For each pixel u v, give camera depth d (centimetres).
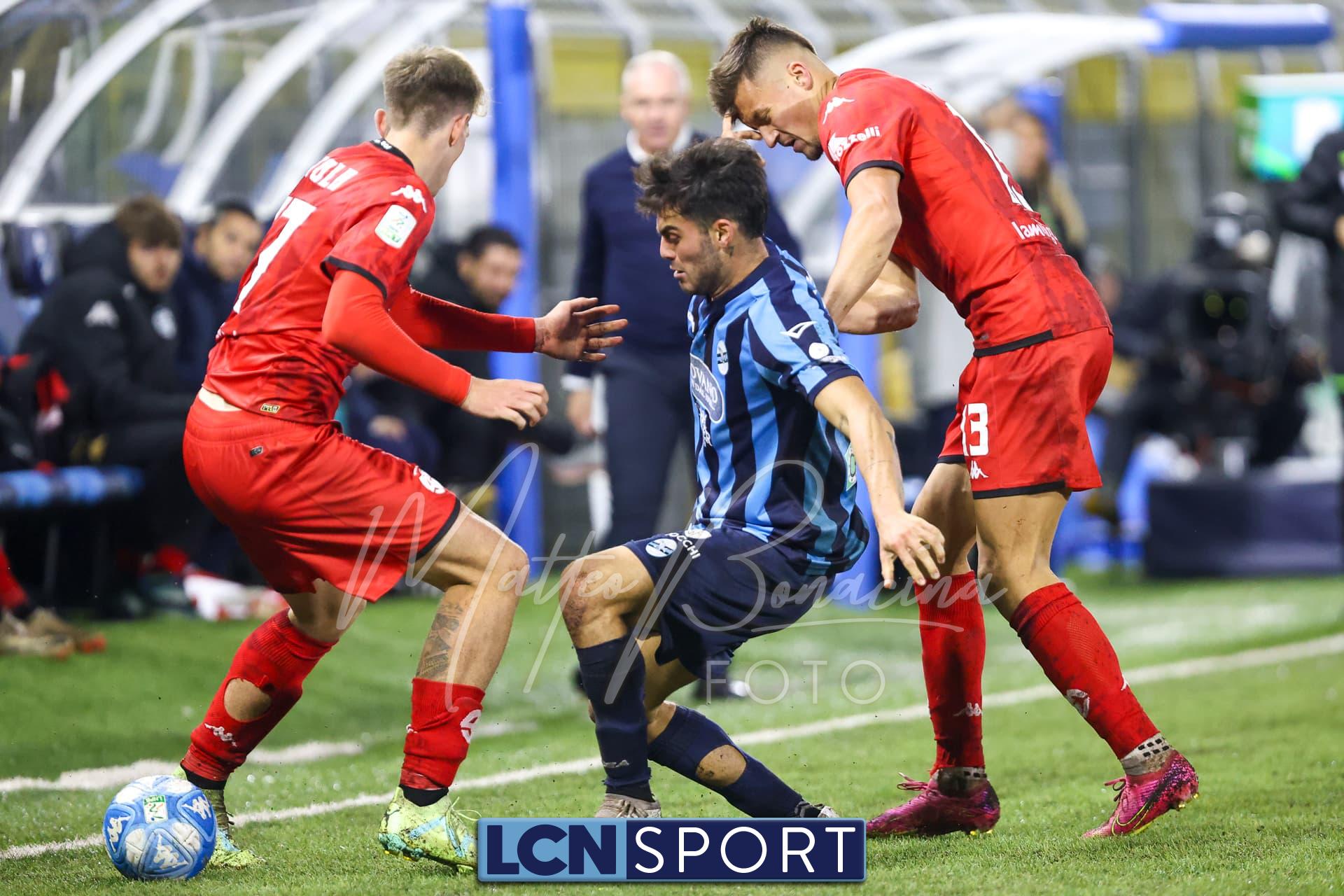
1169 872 1243
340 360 1275
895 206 1314
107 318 2695
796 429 1273
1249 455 4178
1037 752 1898
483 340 1456
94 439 2717
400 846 1237
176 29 3219
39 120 3044
